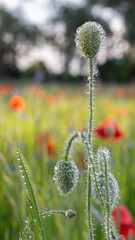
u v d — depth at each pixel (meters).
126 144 4.11
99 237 2.61
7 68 55.00
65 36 48.19
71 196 2.64
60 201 2.70
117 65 40.75
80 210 2.65
